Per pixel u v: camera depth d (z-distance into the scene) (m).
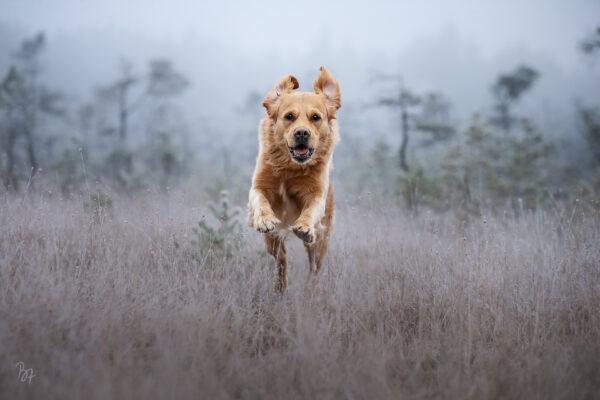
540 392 4.23
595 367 4.65
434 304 5.77
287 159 6.58
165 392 3.84
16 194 9.28
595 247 7.21
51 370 4.08
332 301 5.65
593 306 5.81
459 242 7.52
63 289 5.12
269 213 6.01
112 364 4.33
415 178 13.55
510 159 17.45
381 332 5.12
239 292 5.84
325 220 7.16
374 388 4.14
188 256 6.67
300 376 4.38
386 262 6.95
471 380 4.39
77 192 9.83
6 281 5.25
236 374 4.39
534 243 7.84
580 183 15.67
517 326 5.38
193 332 4.75
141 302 5.22
